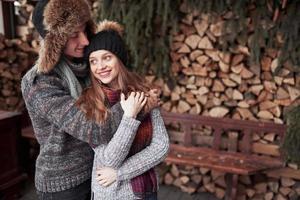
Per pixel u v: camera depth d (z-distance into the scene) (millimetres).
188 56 2822
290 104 2580
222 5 2494
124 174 1250
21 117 2900
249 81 2684
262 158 2611
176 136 2979
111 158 1196
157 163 1300
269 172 2562
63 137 1249
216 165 2475
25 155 3188
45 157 1292
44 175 1306
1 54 3137
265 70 2625
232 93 2758
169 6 2584
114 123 1191
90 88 1277
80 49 1284
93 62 1277
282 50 2426
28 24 3414
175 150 2783
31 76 1224
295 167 2541
